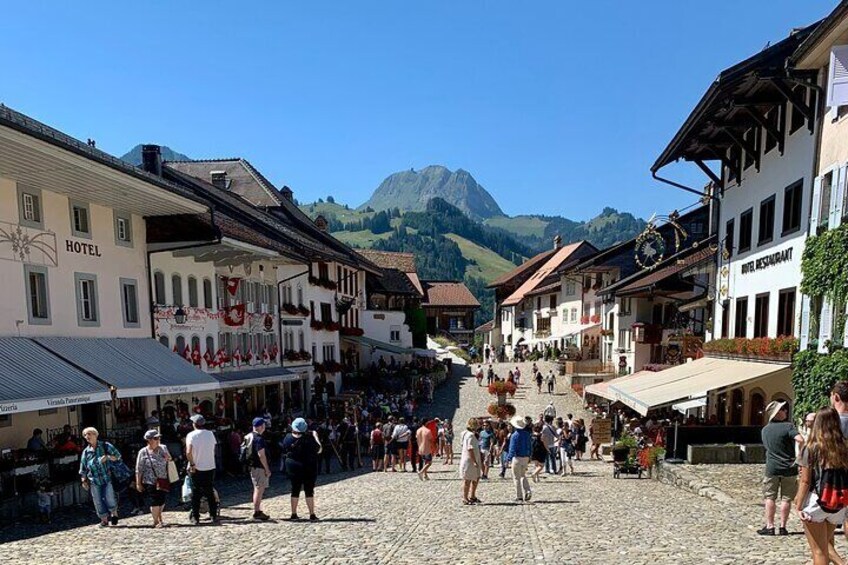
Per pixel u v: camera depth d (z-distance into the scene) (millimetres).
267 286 34625
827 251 15641
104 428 20516
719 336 25641
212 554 8578
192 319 26281
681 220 45000
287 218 51531
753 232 21938
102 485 11391
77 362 17859
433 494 15453
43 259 18641
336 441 23312
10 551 9391
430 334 95812
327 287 45469
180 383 20109
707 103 19234
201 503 11148
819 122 16859
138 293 23125
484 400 45594
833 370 14977
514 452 13906
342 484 18297
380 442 23156
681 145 23906
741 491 13789
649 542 8820
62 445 15328
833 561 6043
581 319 58438
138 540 9812
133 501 13273
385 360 59688
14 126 14484
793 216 18703
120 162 19438
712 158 25922
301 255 37000
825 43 15000
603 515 11578
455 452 29969
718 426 18375
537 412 39531
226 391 29516
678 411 28078
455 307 97438
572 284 62531
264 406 32031
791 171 18750
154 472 10992
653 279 36062
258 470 11492
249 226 36062
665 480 17547
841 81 13688
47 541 10094
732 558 7641
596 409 33500
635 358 39656
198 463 11039
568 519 11172
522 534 9703
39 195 18609
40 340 18078
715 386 19109
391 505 13375
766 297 20812
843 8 13219
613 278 51375
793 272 18562
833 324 15430
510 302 83188
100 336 20938
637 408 20094
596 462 25875
